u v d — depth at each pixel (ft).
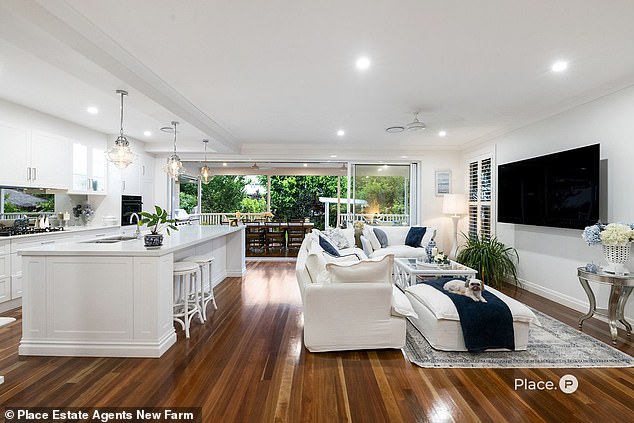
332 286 9.28
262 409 6.75
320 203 40.73
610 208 11.55
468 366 8.57
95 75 9.00
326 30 7.87
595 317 12.14
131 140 19.92
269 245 31.94
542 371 8.34
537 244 15.30
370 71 10.28
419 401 7.04
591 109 12.36
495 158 18.76
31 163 13.97
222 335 10.64
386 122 16.67
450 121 16.21
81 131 16.88
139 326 9.13
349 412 6.66
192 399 7.07
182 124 14.78
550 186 13.73
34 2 6.50
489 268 16.74
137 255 9.11
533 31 7.87
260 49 8.84
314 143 22.45
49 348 9.11
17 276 12.87
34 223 15.66
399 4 6.82
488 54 9.09
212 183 40.70
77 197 18.33
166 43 8.52
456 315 9.33
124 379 7.87
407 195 23.99
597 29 7.77
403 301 9.71
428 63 9.69
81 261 9.12
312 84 11.44
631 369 8.45
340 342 9.33
